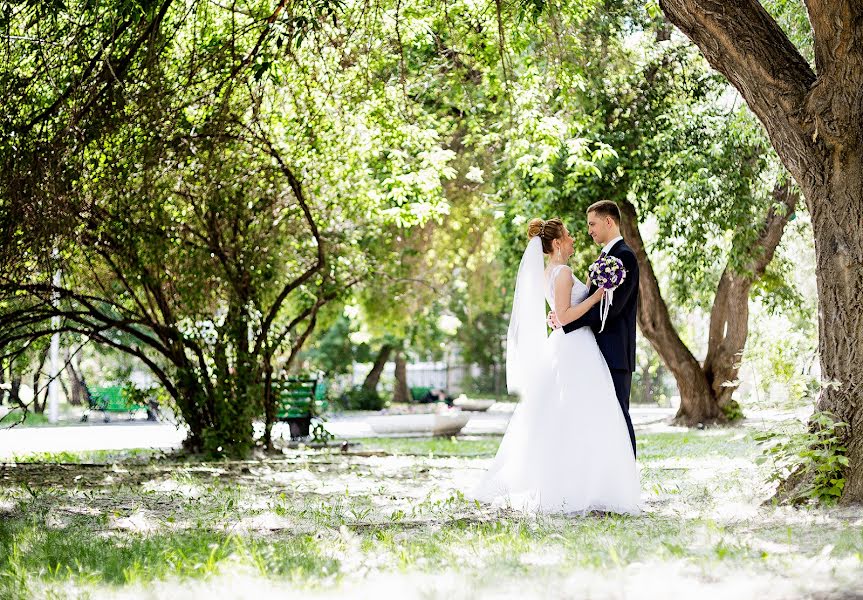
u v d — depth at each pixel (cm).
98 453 1507
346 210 1428
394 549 511
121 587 424
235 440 1325
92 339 1291
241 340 1343
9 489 879
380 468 1118
